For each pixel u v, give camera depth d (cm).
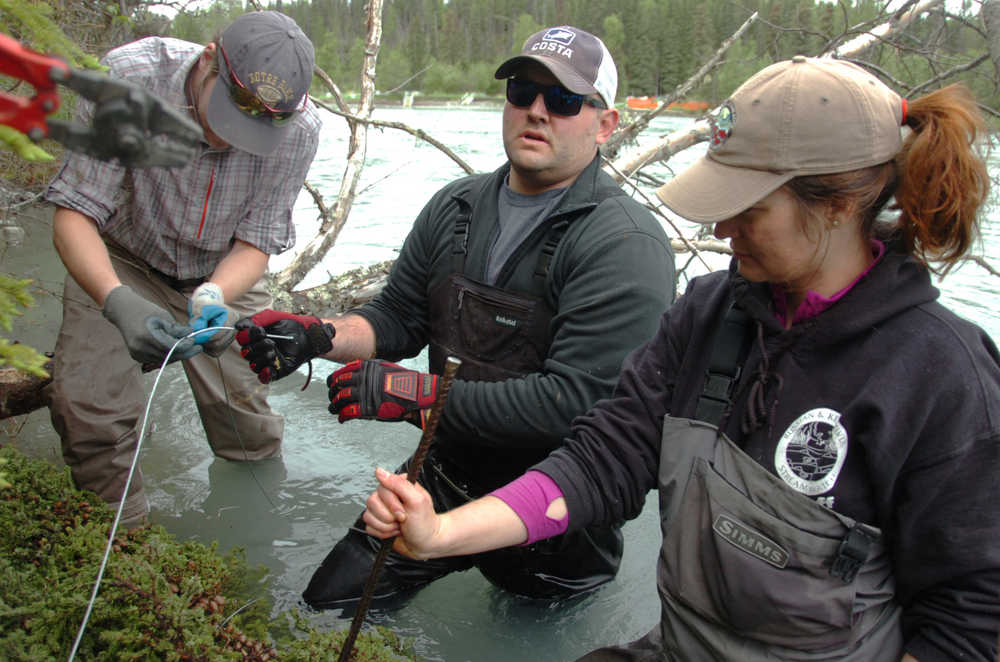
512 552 279
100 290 260
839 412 156
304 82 252
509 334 268
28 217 523
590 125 256
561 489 185
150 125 95
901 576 162
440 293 285
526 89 250
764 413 163
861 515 158
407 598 294
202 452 395
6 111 91
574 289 253
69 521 261
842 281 159
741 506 163
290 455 397
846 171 146
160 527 277
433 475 291
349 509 352
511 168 278
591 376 247
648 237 257
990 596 150
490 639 275
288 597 288
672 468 174
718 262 713
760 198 148
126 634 208
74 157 261
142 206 293
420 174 1116
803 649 164
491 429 256
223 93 248
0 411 305
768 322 164
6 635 203
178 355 248
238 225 304
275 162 292
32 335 457
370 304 307
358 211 902
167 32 573
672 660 185
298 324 269
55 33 130
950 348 149
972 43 530
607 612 294
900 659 166
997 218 849
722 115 158
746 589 162
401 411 256
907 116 151
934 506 151
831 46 551
